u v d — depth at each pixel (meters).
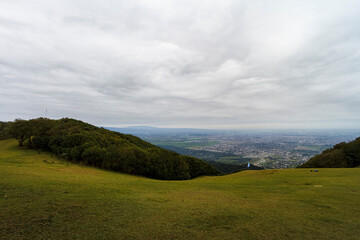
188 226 9.55
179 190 19.86
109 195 14.33
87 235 7.84
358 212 13.01
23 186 13.39
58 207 10.41
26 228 7.88
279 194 18.28
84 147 42.56
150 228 8.98
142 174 43.22
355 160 45.44
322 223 10.94
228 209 12.77
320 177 26.77
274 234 9.25
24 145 47.31
